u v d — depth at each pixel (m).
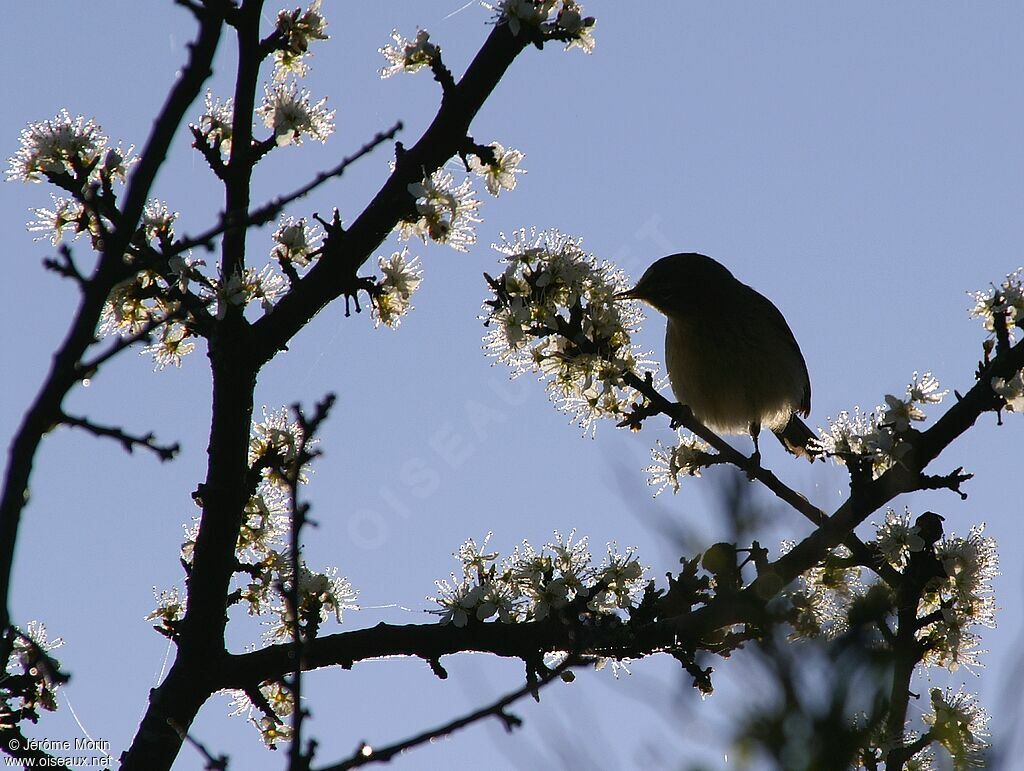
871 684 4.85
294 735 6.42
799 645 4.97
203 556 10.43
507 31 11.38
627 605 10.84
